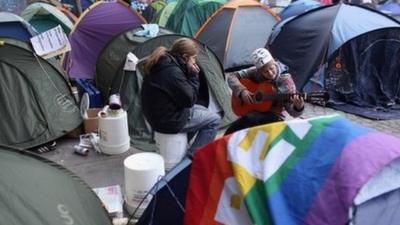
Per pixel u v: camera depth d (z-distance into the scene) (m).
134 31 5.95
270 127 1.90
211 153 1.93
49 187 1.92
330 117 1.92
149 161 3.16
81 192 2.17
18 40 5.80
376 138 1.74
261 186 1.71
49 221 1.69
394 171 1.64
